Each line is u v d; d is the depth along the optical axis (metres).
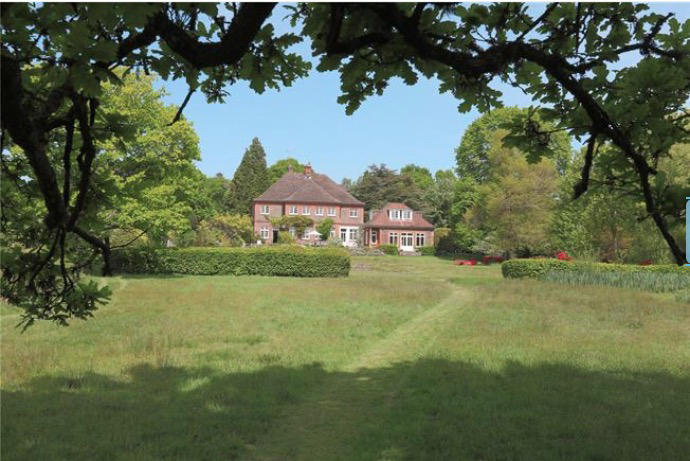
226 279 23.62
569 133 2.40
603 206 21.62
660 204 2.11
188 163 23.31
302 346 8.45
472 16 2.36
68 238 2.88
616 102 2.32
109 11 1.55
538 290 17.45
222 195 71.56
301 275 26.81
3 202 2.87
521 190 34.94
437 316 12.45
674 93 2.07
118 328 9.89
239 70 2.59
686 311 12.66
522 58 2.27
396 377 6.57
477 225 41.19
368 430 4.63
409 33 2.02
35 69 1.80
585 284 19.89
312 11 2.33
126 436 4.35
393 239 61.41
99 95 1.65
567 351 7.88
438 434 4.41
